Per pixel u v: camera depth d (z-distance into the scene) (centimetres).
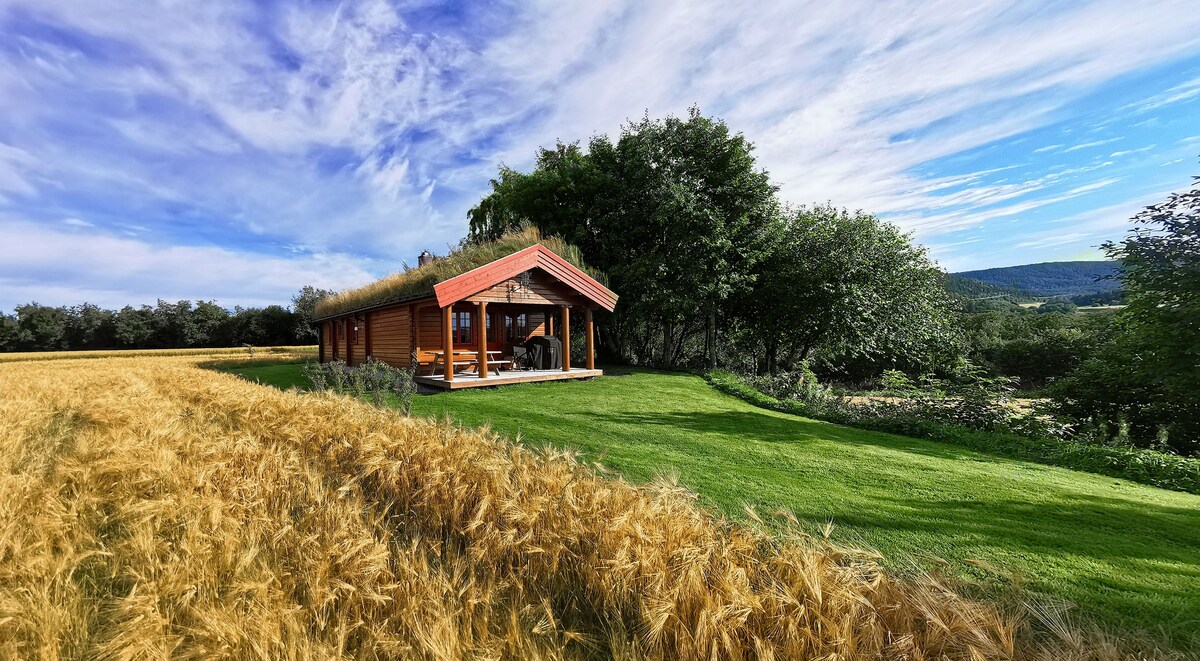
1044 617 204
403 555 266
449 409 868
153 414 643
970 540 332
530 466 368
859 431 824
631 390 1180
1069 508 412
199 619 219
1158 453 673
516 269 1187
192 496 340
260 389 923
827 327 1884
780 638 188
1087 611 234
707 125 1809
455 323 1490
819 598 192
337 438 494
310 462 458
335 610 232
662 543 242
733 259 1886
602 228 1953
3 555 272
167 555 278
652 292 1717
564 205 2034
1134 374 872
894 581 216
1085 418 947
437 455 386
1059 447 718
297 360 2800
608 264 1923
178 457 452
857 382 2345
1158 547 327
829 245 1912
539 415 821
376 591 234
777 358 2361
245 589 231
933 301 2153
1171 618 229
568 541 267
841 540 330
